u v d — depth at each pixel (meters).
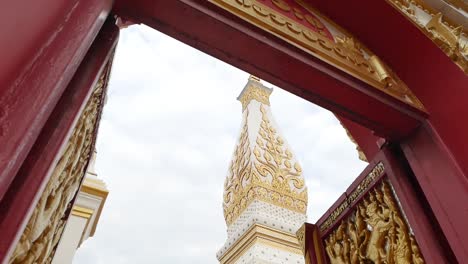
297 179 6.38
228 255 5.70
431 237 2.06
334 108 2.27
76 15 1.08
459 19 3.15
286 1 2.37
